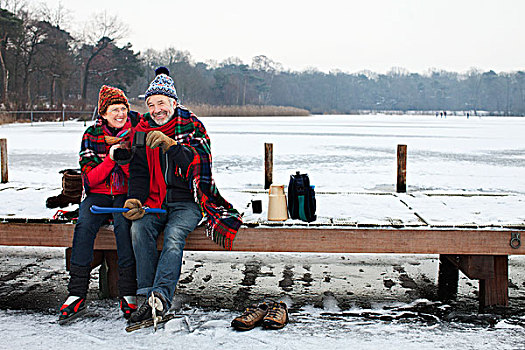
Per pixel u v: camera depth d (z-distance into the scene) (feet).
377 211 14.29
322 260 17.43
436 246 12.23
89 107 204.64
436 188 33.35
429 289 14.44
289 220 12.81
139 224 11.64
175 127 12.42
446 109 620.08
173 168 12.23
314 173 40.37
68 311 11.57
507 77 628.28
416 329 11.51
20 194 16.84
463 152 61.41
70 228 12.66
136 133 12.25
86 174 12.48
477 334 11.19
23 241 12.82
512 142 79.51
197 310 12.68
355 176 38.83
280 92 533.96
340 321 12.00
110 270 13.23
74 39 270.67
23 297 13.66
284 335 11.07
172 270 11.25
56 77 234.58
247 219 12.92
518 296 13.89
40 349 10.34
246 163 46.75
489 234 12.18
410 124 172.65
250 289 14.43
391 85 634.84
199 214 12.32
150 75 404.16
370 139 84.02
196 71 439.63
